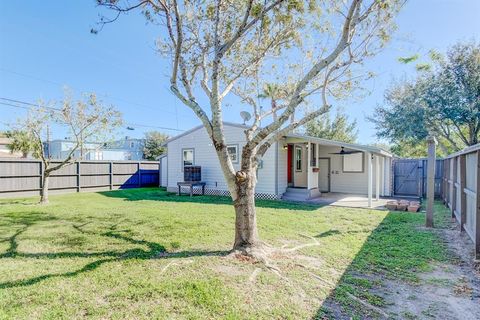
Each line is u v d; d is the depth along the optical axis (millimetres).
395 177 13297
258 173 11672
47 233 5516
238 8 5008
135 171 17109
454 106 13086
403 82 15250
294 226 6242
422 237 5418
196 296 2893
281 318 2541
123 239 5094
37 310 2637
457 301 2963
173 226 6164
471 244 4965
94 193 13562
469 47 12891
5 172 11734
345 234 5594
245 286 3150
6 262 3893
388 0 4285
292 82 6621
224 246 4680
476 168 4465
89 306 2713
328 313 2648
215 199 11172
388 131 15836
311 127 21984
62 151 21109
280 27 5301
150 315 2555
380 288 3232
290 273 3555
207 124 4332
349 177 13641
